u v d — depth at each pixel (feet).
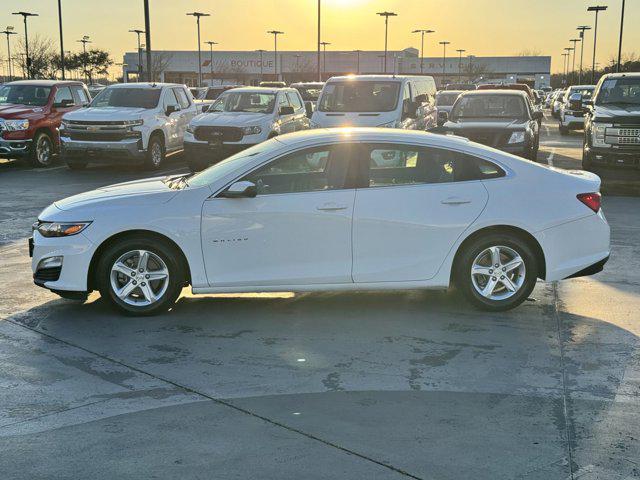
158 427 13.19
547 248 19.94
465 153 20.11
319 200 19.48
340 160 19.76
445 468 11.66
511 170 20.18
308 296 22.16
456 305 21.18
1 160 66.64
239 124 53.83
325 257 19.58
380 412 13.85
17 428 13.14
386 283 19.80
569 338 18.34
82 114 55.21
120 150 54.49
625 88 50.08
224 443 12.53
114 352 17.25
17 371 15.99
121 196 19.99
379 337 18.37
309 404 14.24
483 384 15.31
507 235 19.97
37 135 59.21
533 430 13.09
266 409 13.99
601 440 12.70
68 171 57.26
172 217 19.36
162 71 289.33
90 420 13.48
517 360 16.75
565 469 11.66
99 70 246.68
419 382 15.40
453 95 98.53
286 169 19.77
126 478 11.33
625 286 23.36
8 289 22.94
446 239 19.70
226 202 19.51
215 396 14.64
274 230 19.44
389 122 49.57
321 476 11.38
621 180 50.80
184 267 19.95
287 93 60.75
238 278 19.62
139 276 19.88
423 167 19.94
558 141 85.05
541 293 22.53
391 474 11.44
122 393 14.78
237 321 19.67
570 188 20.24
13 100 61.36
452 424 13.33
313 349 17.47
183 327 19.15
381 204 19.53
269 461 11.88
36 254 19.71
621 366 16.42
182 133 61.82
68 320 19.74
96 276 19.81
